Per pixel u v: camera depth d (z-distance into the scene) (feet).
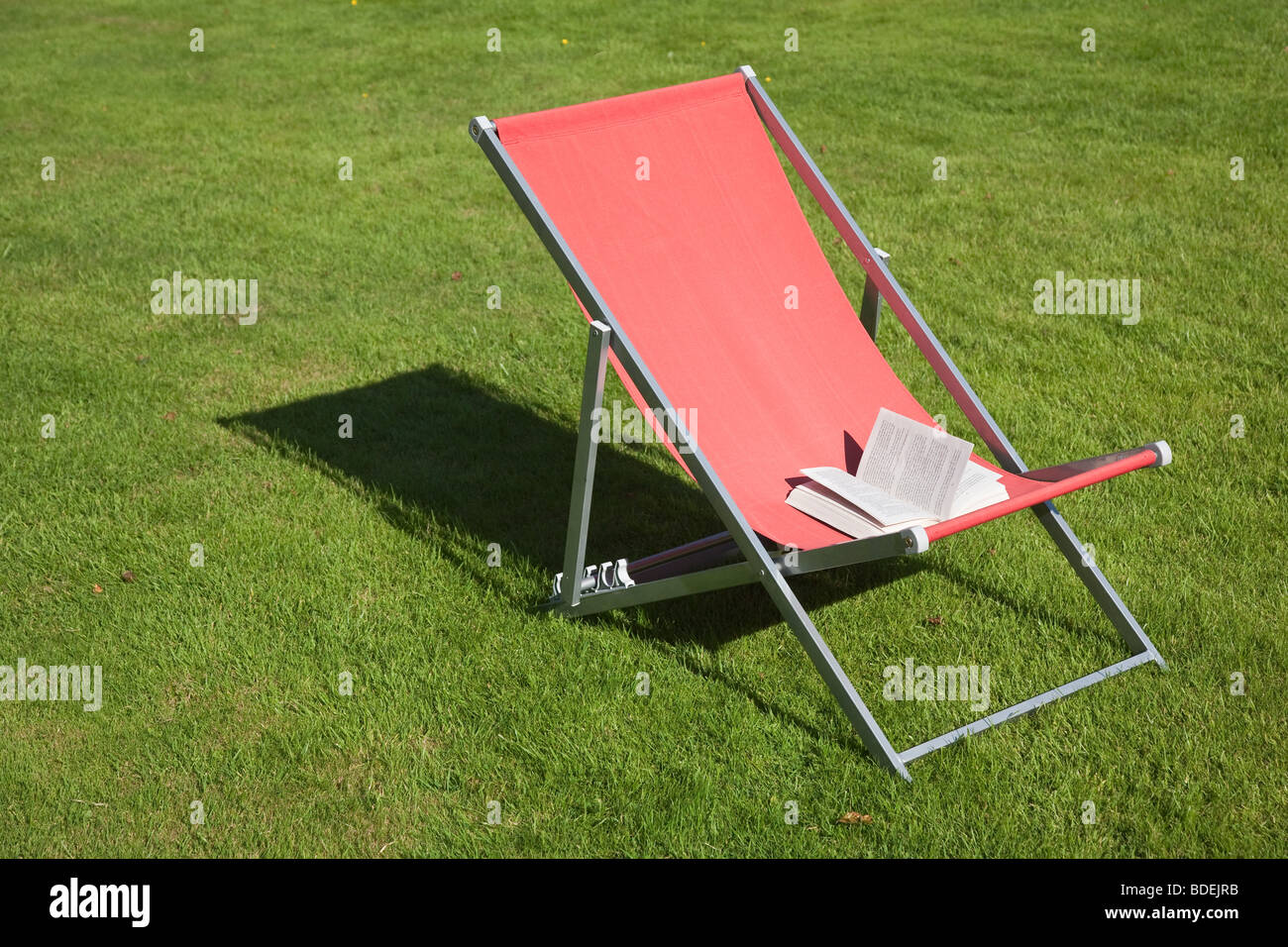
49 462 14.71
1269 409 15.46
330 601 12.12
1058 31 34.91
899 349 17.74
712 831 9.34
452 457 15.15
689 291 11.93
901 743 10.29
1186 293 18.97
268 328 18.69
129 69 34.30
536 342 18.22
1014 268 20.21
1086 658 11.25
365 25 39.24
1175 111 27.63
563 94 31.30
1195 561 12.51
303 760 10.13
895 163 25.46
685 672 11.15
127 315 19.03
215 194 24.53
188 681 11.07
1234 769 9.74
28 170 25.94
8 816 9.60
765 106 12.79
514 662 11.27
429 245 22.00
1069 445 14.98
